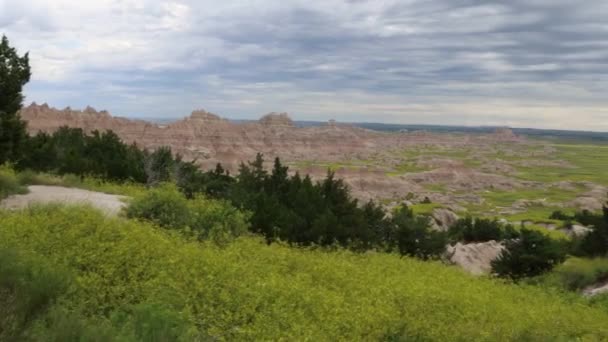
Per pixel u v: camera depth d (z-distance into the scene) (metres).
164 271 9.82
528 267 27.59
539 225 65.88
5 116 23.12
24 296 7.32
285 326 9.05
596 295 20.61
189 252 11.84
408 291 12.81
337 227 22.14
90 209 14.70
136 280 9.70
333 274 13.95
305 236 21.16
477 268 36.19
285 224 20.83
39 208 14.41
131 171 29.12
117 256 10.19
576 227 58.47
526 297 17.50
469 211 134.62
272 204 22.27
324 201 26.33
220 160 183.12
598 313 16.19
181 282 9.77
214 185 28.36
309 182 27.78
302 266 14.70
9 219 12.02
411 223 28.16
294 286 10.84
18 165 26.81
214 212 17.75
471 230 53.12
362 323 9.90
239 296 9.55
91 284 8.79
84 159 28.91
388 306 11.27
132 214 16.88
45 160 28.69
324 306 10.17
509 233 51.38
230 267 11.20
